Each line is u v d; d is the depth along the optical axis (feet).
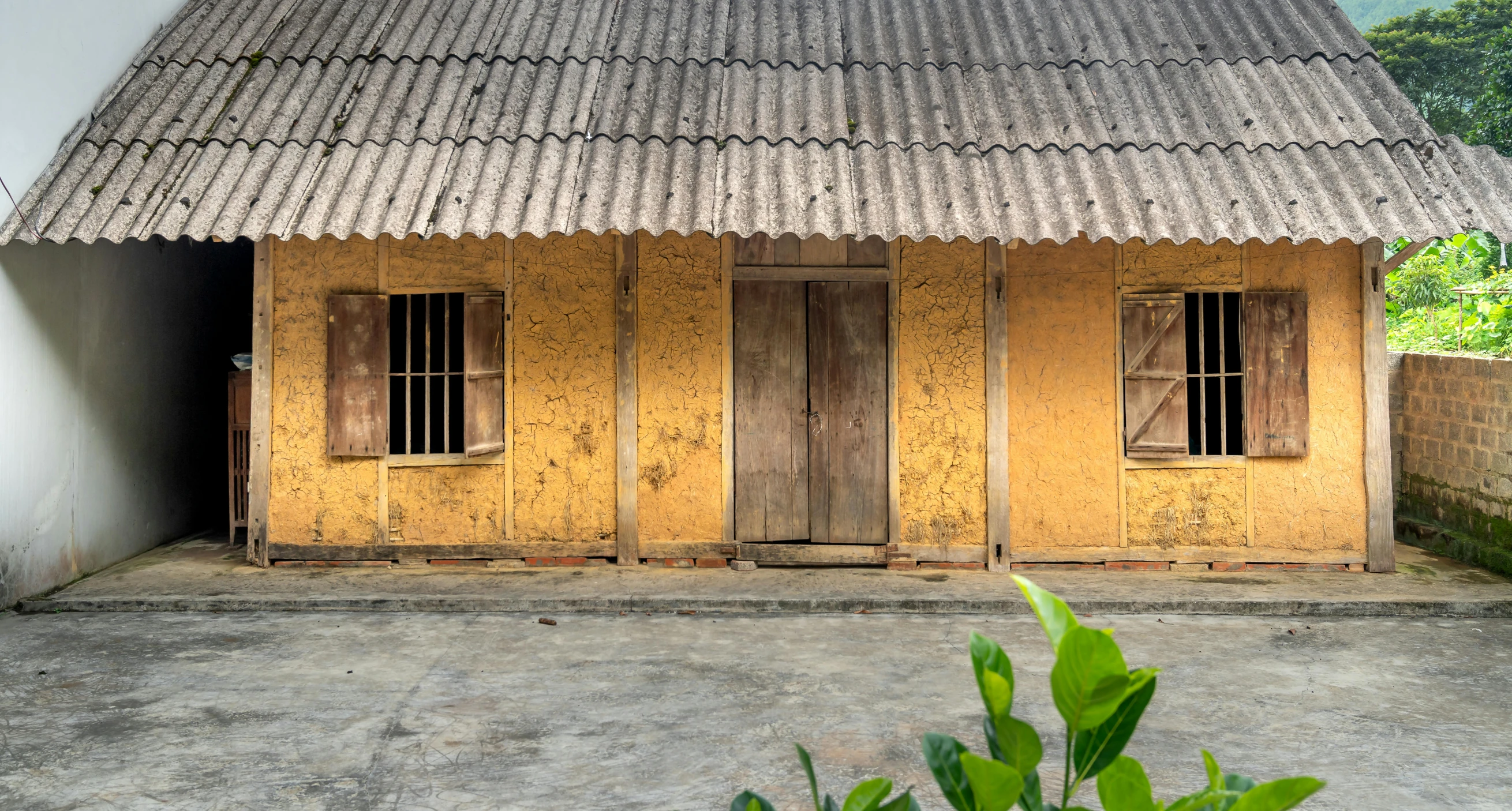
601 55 26.48
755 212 22.00
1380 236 21.67
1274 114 24.50
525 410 25.48
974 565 25.34
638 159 23.70
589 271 25.35
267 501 25.50
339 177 23.15
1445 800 13.30
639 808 13.07
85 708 16.47
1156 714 16.39
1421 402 28.45
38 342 22.90
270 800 13.25
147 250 27.55
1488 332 32.83
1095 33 27.22
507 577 24.45
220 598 22.52
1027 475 25.34
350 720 16.01
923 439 25.34
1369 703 16.90
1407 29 117.91
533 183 22.75
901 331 25.30
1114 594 22.91
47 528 23.22
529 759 14.60
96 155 23.57
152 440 27.78
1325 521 25.00
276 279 25.38
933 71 26.00
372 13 27.86
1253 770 14.24
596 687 17.58
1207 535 25.16
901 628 21.27
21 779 13.82
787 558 25.52
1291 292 24.82
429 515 25.50
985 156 23.94
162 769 14.15
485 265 25.34
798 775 14.05
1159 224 21.88
